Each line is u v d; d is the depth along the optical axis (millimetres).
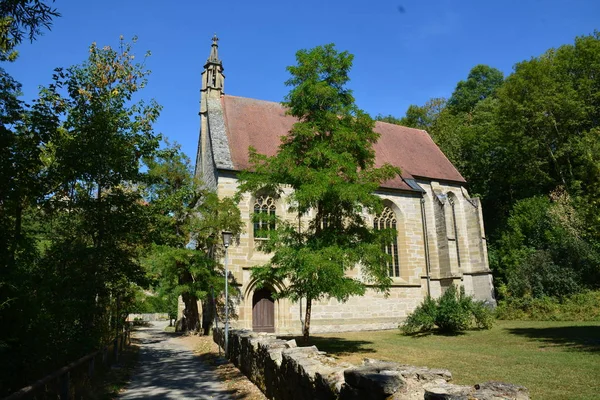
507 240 37094
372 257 15789
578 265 29109
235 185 26344
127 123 14602
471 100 54031
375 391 4359
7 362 6910
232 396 9375
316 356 7148
